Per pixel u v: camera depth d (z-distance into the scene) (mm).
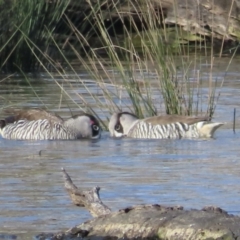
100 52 38094
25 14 34500
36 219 14820
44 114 23656
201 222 12789
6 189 17047
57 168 19062
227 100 27203
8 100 27547
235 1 38750
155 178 17938
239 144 21859
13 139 23469
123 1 38000
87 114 23531
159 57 24578
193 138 22906
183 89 26125
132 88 24672
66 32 36719
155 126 23156
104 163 19609
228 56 37969
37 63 35031
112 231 13273
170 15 37750
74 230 13602
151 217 13109
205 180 17734
